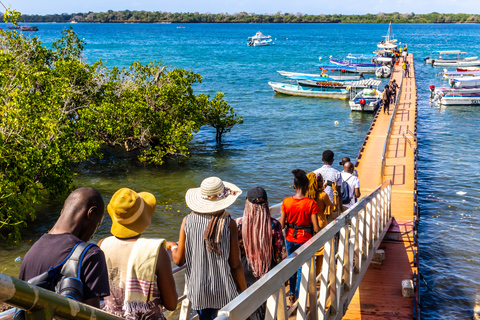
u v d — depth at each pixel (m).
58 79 21.41
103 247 2.79
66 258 1.93
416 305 7.90
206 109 27.61
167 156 25.64
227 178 21.73
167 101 25.30
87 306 1.40
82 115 21.66
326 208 6.52
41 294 1.19
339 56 105.31
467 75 51.53
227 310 2.44
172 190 19.89
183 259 3.62
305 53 115.88
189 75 27.47
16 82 17.69
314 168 23.55
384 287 8.70
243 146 28.11
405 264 9.70
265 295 2.94
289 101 46.47
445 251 13.76
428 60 84.50
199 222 3.49
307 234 5.62
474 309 10.62
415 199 15.45
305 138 30.31
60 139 17.50
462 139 30.19
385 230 10.90
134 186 20.39
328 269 4.79
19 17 23.38
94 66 24.88
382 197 10.47
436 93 45.09
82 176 21.80
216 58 100.56
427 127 34.25
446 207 17.75
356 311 7.85
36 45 24.44
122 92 25.16
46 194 18.38
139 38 195.00
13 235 14.64
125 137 24.23
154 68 27.72
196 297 3.49
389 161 20.56
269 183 21.09
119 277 2.72
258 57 104.06
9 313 1.43
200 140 29.73
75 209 2.20
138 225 2.78
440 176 22.06
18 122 15.70
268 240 4.08
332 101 46.34
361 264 7.38
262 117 38.00
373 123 30.22
